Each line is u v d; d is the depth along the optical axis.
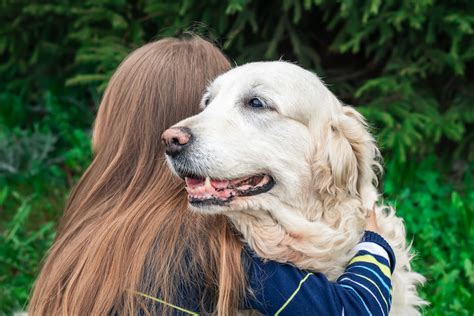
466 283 4.34
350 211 2.83
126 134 2.78
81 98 6.53
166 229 2.55
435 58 4.95
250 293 2.52
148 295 2.48
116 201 2.71
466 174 5.23
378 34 5.44
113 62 5.33
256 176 2.77
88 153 5.81
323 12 5.49
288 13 5.43
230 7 4.65
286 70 2.86
